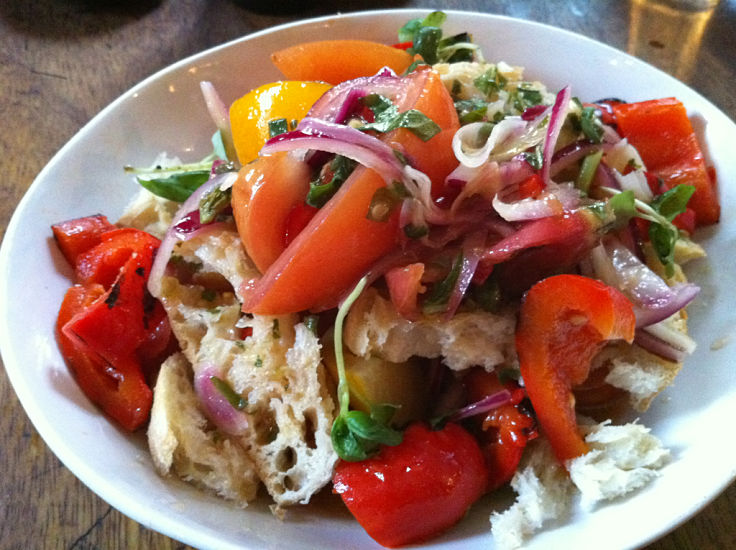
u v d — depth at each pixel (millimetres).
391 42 341
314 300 219
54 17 440
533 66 335
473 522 216
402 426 231
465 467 215
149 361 250
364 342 220
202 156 320
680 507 189
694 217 278
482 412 228
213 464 224
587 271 234
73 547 220
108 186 285
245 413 229
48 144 345
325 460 217
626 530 187
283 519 218
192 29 431
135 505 194
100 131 289
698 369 240
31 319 232
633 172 258
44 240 254
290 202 221
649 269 238
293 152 220
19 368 216
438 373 240
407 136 213
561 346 219
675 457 214
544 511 208
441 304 217
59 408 216
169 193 268
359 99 230
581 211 218
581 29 414
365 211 208
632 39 405
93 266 251
